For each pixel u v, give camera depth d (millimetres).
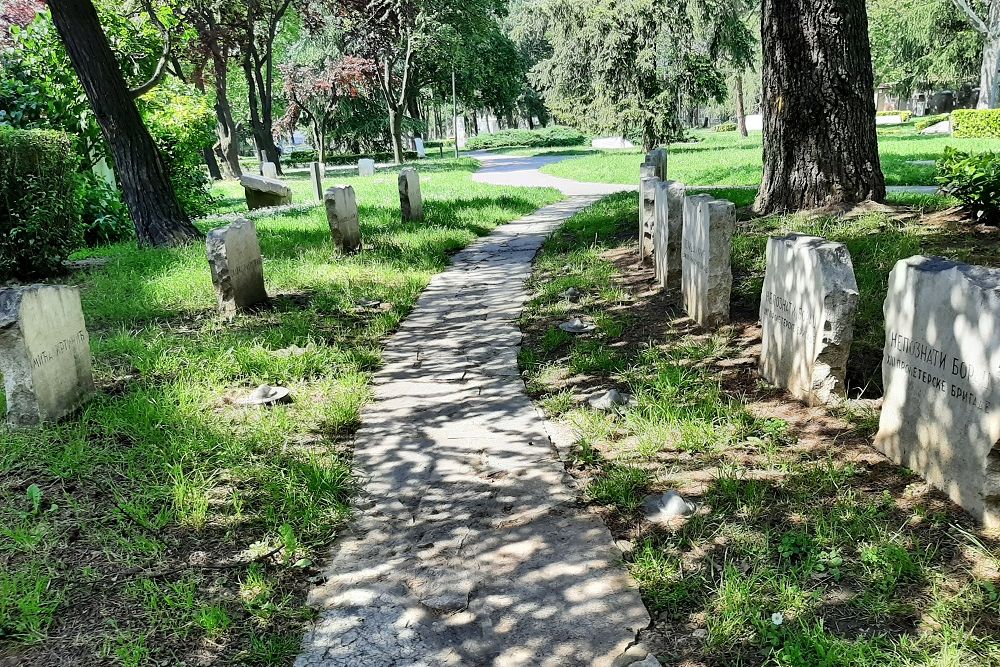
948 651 2797
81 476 4477
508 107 52406
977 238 7629
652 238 9133
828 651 2865
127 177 13062
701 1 29047
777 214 9719
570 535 3867
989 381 3438
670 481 4262
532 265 10516
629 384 5676
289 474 4539
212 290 8859
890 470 4113
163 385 5781
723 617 3135
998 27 36375
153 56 16984
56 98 14234
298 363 6242
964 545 3418
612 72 31344
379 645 3162
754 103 63469
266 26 38312
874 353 5523
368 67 34844
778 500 3941
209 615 3277
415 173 14039
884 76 48250
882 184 9602
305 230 13070
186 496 4223
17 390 5000
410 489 4438
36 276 10859
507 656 3072
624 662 2986
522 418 5324
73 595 3484
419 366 6562
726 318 6598
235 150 34688
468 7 38094
